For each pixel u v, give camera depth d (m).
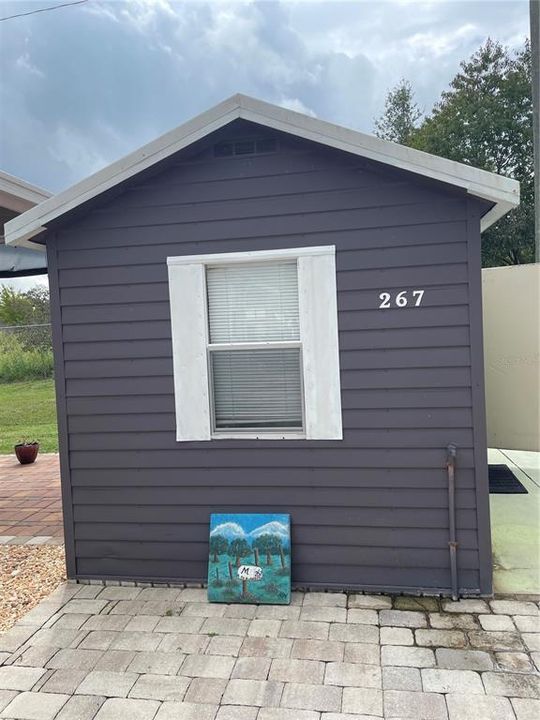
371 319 3.61
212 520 3.80
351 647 2.98
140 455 3.96
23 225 3.79
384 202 3.56
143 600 3.72
